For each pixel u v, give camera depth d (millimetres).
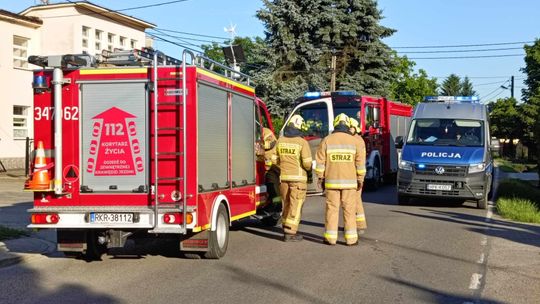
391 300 6586
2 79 27484
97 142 8266
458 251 9422
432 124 16266
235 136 9641
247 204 10281
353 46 35906
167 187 7988
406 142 16109
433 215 13742
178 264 8562
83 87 8273
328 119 19406
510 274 7879
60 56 8180
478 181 14789
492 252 9375
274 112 33375
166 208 7898
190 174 7957
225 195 9086
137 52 8445
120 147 8227
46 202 8320
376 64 36281
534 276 7777
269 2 33875
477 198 14844
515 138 59625
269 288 7094
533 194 18781
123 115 8227
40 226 8195
